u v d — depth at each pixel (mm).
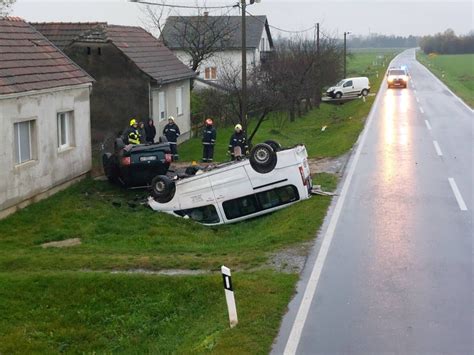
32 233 14547
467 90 56438
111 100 28172
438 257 11711
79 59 28125
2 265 11883
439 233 13266
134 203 17500
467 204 15672
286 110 43062
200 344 8492
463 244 12492
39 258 12219
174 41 55062
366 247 12383
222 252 12602
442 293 9938
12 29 18766
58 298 10625
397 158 22109
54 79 18141
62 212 16234
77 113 19750
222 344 8164
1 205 15227
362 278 10656
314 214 14836
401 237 13016
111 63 27984
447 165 20719
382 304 9531
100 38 27938
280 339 8352
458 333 8492
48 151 17719
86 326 10078
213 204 16516
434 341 8258
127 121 28109
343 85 56562
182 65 33219
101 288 10773
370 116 36062
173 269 11516
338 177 19203
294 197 16641
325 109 50594
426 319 8961
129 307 10398
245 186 16484
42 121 17281
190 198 16641
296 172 16547
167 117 30203
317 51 46906
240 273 10984
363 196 16688
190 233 15242
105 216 16156
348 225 13969
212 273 11172
